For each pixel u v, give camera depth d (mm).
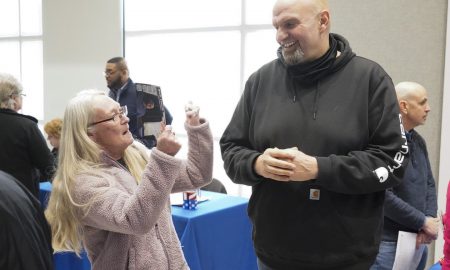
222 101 4469
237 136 1586
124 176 1428
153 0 4816
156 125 1956
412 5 2938
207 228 2332
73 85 5477
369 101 1358
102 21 5125
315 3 1334
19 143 2801
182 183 1548
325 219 1359
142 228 1270
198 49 4570
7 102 2816
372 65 1390
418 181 2148
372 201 1394
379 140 1338
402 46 2996
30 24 6074
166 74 4816
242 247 2582
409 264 2043
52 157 2930
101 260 1386
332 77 1396
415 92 2176
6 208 929
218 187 3137
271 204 1432
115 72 3736
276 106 1457
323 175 1266
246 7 4211
